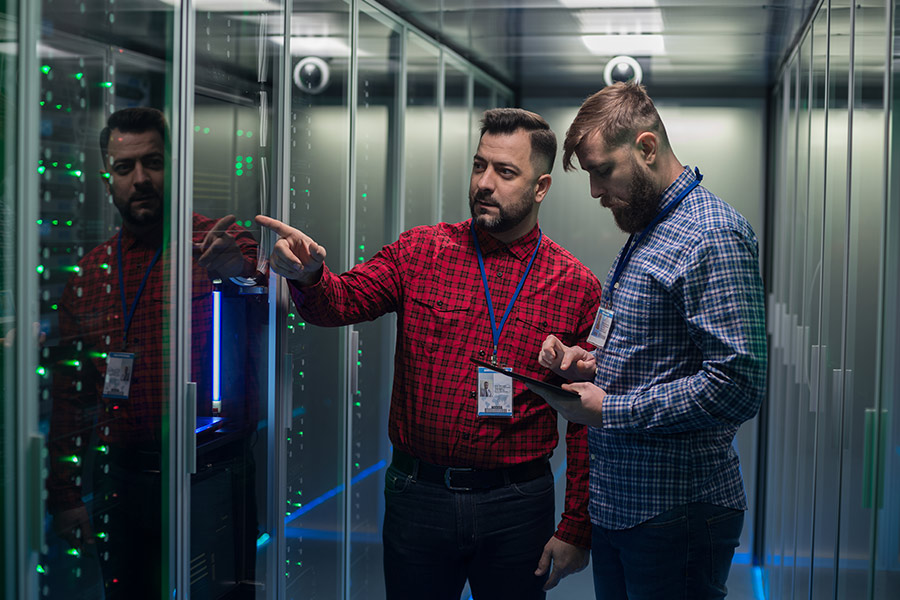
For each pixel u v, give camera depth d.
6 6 1.38
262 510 2.34
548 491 2.46
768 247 5.04
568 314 2.45
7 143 1.39
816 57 3.26
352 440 3.14
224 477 2.11
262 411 2.31
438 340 2.41
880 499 2.13
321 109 2.64
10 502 1.42
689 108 5.09
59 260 1.49
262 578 2.35
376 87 3.16
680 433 1.96
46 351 1.47
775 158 4.81
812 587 3.04
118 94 1.62
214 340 2.02
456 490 2.37
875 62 2.23
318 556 2.80
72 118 1.51
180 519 1.87
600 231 5.23
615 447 2.04
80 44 1.52
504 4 3.31
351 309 2.38
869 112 2.29
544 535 2.44
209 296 1.99
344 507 3.03
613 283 2.13
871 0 2.29
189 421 1.87
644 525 2.00
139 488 1.73
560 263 2.50
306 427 2.65
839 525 2.55
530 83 5.11
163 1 1.75
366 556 3.34
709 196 1.98
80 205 1.54
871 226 2.23
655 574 2.01
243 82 2.12
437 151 3.99
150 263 1.74
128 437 1.70
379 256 2.56
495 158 2.34
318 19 2.58
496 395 2.35
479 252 2.49
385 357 3.56
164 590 1.83
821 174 3.07
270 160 2.30
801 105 3.70
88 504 1.59
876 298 2.15
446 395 2.37
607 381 2.05
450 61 4.13
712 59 4.32
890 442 2.11
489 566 2.41
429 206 3.89
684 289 1.87
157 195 1.75
